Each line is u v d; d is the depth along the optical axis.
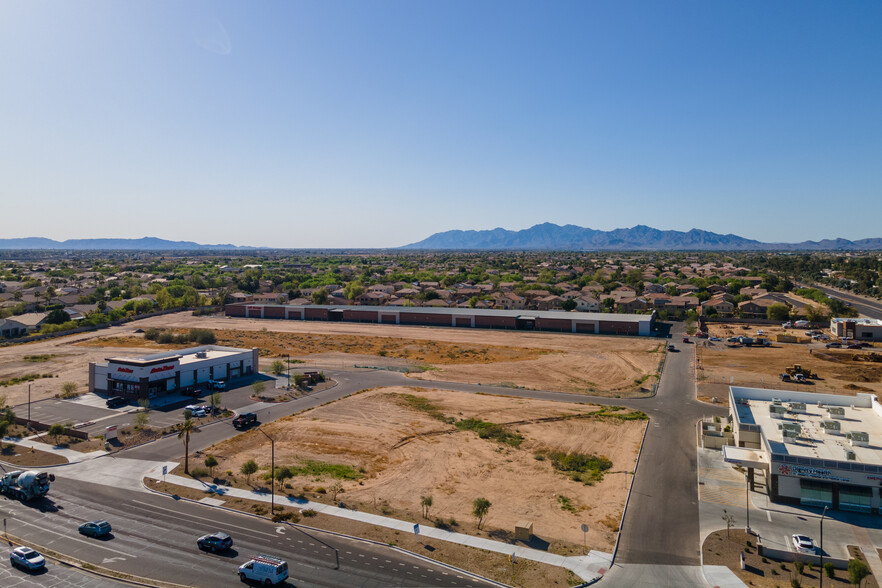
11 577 35.72
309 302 196.88
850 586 34.59
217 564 37.34
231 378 93.94
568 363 103.44
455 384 89.19
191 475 52.91
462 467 55.03
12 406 76.75
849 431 53.22
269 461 56.69
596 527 42.88
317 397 81.56
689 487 50.00
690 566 37.41
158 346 123.44
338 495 48.66
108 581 35.34
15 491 47.88
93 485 50.75
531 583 35.28
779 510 45.47
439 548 39.66
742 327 139.50
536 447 60.41
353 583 35.03
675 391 82.94
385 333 140.25
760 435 53.72
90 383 86.25
